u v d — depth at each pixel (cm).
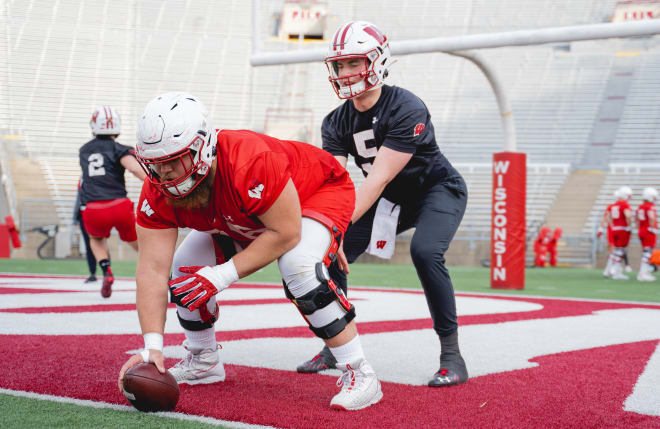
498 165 2455
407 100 879
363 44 841
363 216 955
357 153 935
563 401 734
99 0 6469
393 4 5934
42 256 4522
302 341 1128
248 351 1027
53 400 685
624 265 4438
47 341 1059
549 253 4812
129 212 1748
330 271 939
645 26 1958
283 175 627
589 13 3897
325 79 6350
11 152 5284
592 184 5144
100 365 876
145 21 6506
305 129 5891
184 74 6250
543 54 6228
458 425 628
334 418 644
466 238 4784
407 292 2308
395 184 919
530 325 1402
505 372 903
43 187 5025
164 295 675
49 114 5650
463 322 1434
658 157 5338
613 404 721
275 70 6397
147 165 592
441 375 817
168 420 620
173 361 911
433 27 5734
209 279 629
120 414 638
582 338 1221
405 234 4675
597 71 6066
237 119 6022
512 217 2450
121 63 6188
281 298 1931
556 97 5916
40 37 6147
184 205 626
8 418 606
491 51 6294
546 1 5631
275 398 729
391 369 918
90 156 1730
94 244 1788
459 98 6094
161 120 573
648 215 3297
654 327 1401
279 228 638
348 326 704
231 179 619
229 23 6700
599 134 5575
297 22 4459
